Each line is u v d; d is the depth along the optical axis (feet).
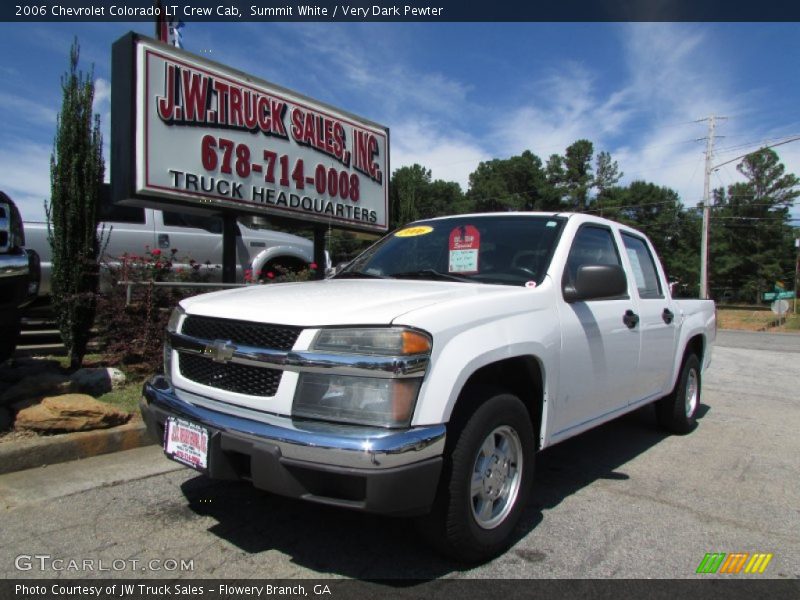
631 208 202.90
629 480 13.87
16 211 15.16
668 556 9.97
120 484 12.35
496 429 9.52
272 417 8.49
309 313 8.68
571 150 197.36
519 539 10.48
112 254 25.75
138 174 20.11
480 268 12.21
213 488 12.27
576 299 11.48
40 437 13.60
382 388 7.97
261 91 24.26
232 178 23.11
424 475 7.97
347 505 7.81
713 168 114.73
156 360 19.36
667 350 16.11
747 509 12.19
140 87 20.07
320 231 28.63
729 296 213.25
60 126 17.60
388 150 31.19
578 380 11.66
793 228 192.65
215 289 21.66
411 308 8.73
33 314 23.80
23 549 9.53
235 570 9.06
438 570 9.21
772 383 29.40
